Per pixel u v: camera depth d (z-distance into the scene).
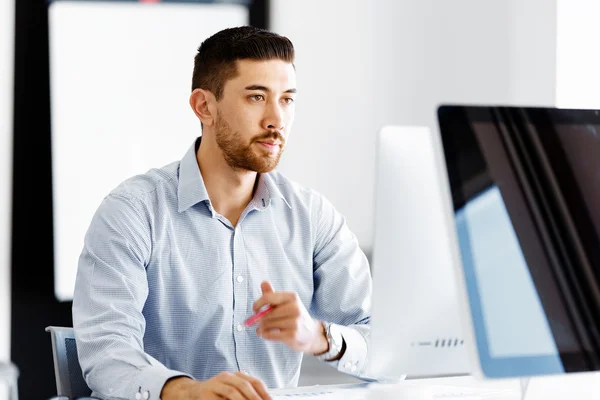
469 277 1.23
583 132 1.38
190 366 1.96
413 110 3.92
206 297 1.96
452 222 1.25
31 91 3.57
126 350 1.63
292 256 2.06
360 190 3.88
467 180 1.27
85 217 3.64
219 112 1.93
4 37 3.54
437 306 1.46
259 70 1.89
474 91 3.93
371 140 3.89
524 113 1.34
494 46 3.91
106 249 1.84
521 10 3.85
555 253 1.29
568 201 1.33
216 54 1.93
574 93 3.69
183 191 1.97
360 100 3.87
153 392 1.48
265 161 1.92
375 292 1.44
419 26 3.90
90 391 1.78
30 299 3.59
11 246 3.57
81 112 3.62
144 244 1.89
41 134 3.59
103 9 3.62
